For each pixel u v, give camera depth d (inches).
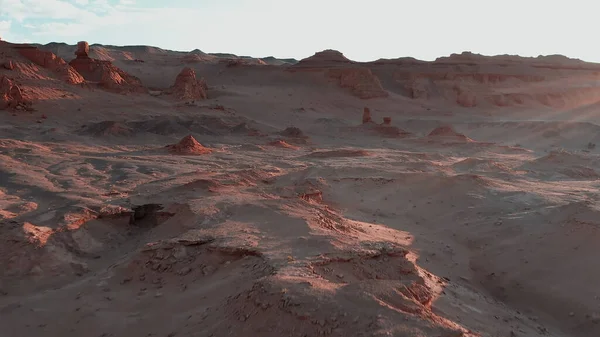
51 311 388.5
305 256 404.2
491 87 3983.8
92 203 674.8
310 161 1398.9
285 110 2947.8
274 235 483.5
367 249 426.6
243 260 417.4
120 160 1291.8
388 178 998.4
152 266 437.1
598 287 498.0
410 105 3494.1
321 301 289.4
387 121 2534.5
